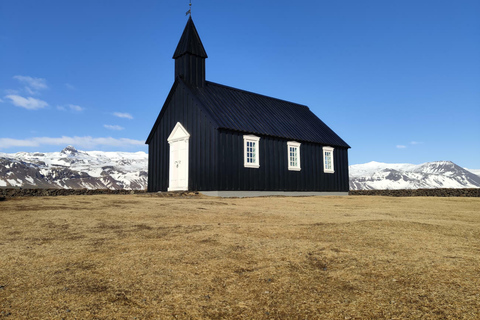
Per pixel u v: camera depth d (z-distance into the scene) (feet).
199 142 76.64
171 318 12.35
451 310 12.54
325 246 22.16
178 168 81.92
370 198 67.00
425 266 17.63
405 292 14.30
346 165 101.40
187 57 85.20
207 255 20.18
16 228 28.78
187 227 29.43
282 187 82.79
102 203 47.93
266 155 80.48
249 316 12.50
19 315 12.49
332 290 14.75
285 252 20.76
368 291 14.53
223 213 39.34
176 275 16.78
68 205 44.88
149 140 93.25
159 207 44.45
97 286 15.34
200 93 83.15
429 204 53.93
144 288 15.12
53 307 13.17
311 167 90.79
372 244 22.62
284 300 13.83
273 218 35.47
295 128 91.86
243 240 24.09
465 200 61.72
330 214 39.47
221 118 75.61
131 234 26.32
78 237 25.27
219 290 14.90
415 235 25.39
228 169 72.79
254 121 83.05
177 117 84.02
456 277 15.92
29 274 16.90
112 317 12.39
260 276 16.60
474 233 26.27
